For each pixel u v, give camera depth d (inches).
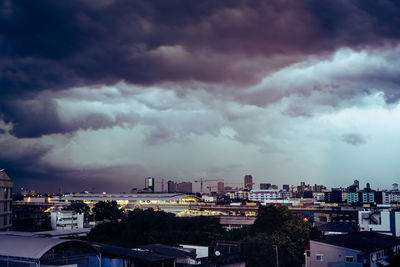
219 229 6195.9
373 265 3459.6
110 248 2928.2
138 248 3164.4
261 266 3378.4
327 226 5787.4
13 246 2536.9
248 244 3444.9
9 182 5836.6
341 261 3366.1
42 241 2564.0
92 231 5541.3
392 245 3875.5
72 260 2556.6
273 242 3602.4
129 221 5846.5
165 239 4616.1
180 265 2883.9
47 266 2416.3
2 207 5629.9
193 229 5994.1
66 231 5684.1
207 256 3275.1
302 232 4200.3
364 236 4079.7
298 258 4040.4
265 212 4621.1
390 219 5467.5
